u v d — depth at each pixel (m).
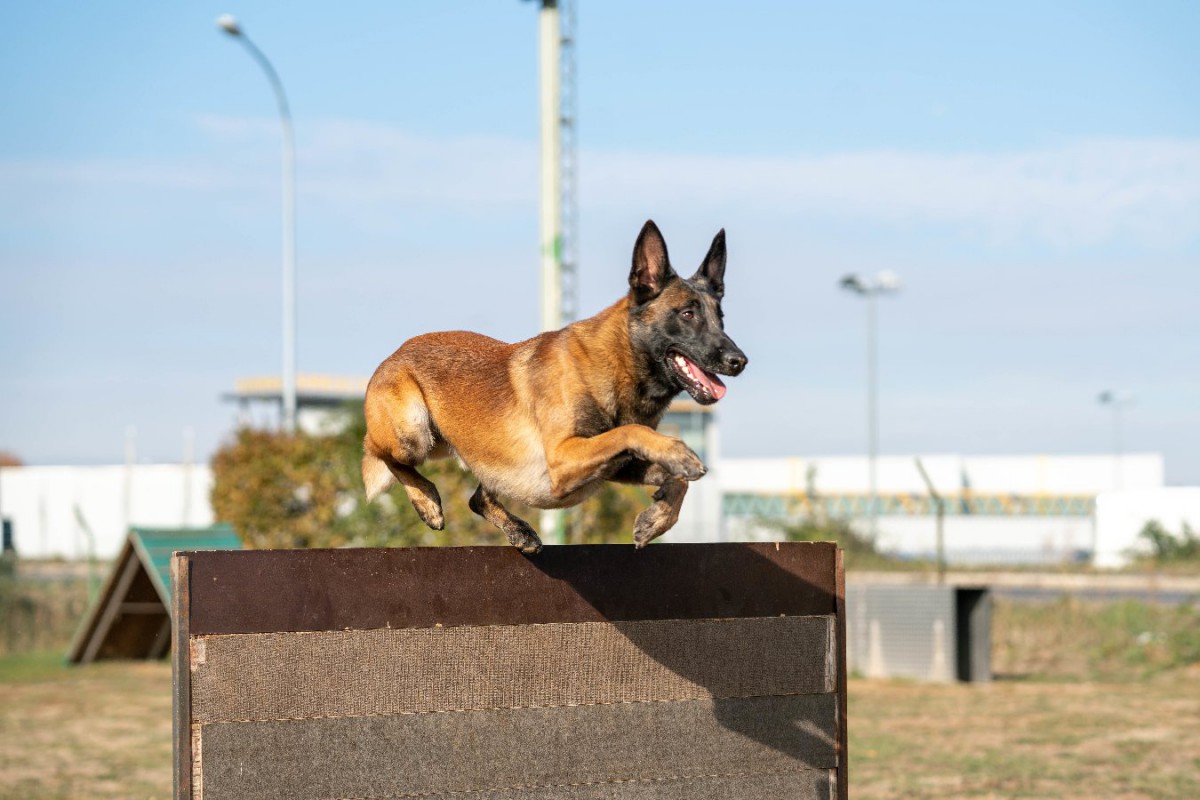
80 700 18.64
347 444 24.34
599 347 6.81
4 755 14.23
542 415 6.76
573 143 23.50
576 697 6.87
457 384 7.13
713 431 49.69
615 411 6.86
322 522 24.03
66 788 12.36
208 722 6.05
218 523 24.08
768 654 7.41
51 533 56.66
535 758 6.74
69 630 26.61
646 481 6.67
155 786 12.46
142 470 55.03
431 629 6.53
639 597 7.06
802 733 7.48
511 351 7.11
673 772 7.08
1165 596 29.12
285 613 6.23
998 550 47.47
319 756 6.26
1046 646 23.66
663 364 6.87
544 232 22.66
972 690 19.11
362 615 6.39
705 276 7.30
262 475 24.25
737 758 7.27
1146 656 22.23
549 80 22.61
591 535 22.81
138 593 21.83
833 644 7.62
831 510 55.91
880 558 35.94
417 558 6.52
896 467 60.06
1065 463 62.09
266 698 6.17
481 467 7.03
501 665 6.68
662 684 7.09
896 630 20.42
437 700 6.52
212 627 6.09
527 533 6.86
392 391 7.34
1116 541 43.75
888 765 13.28
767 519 37.19
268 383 56.03
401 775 6.42
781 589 7.48
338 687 6.32
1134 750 14.14
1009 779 12.52
